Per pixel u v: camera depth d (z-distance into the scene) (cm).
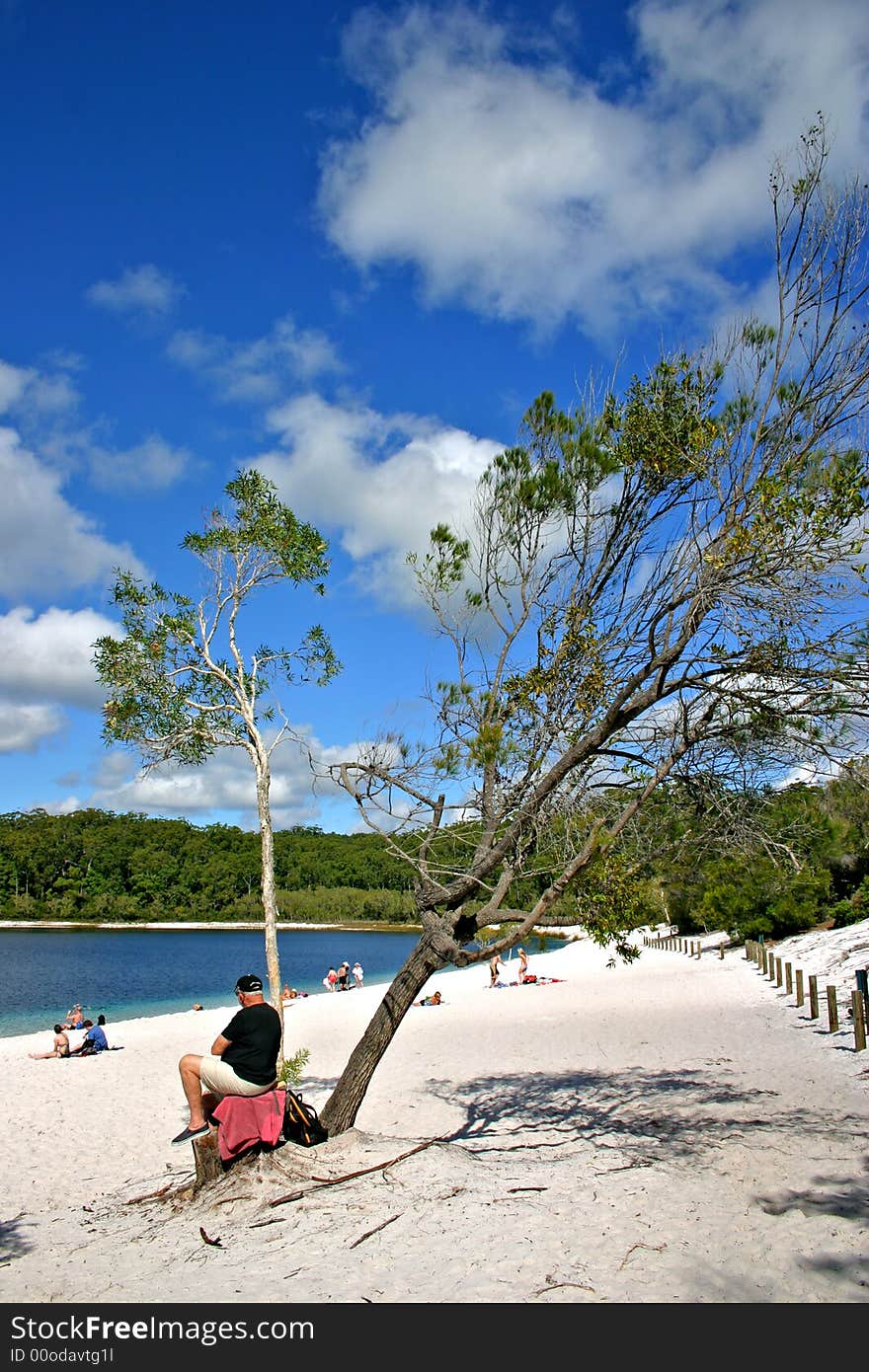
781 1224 565
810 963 2508
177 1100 1559
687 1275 497
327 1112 865
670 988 2628
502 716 869
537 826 845
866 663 723
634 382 823
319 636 1364
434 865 860
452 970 4838
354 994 3434
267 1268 562
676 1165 771
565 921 820
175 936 8888
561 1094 1284
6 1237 771
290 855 10825
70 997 3966
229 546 1308
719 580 739
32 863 10194
